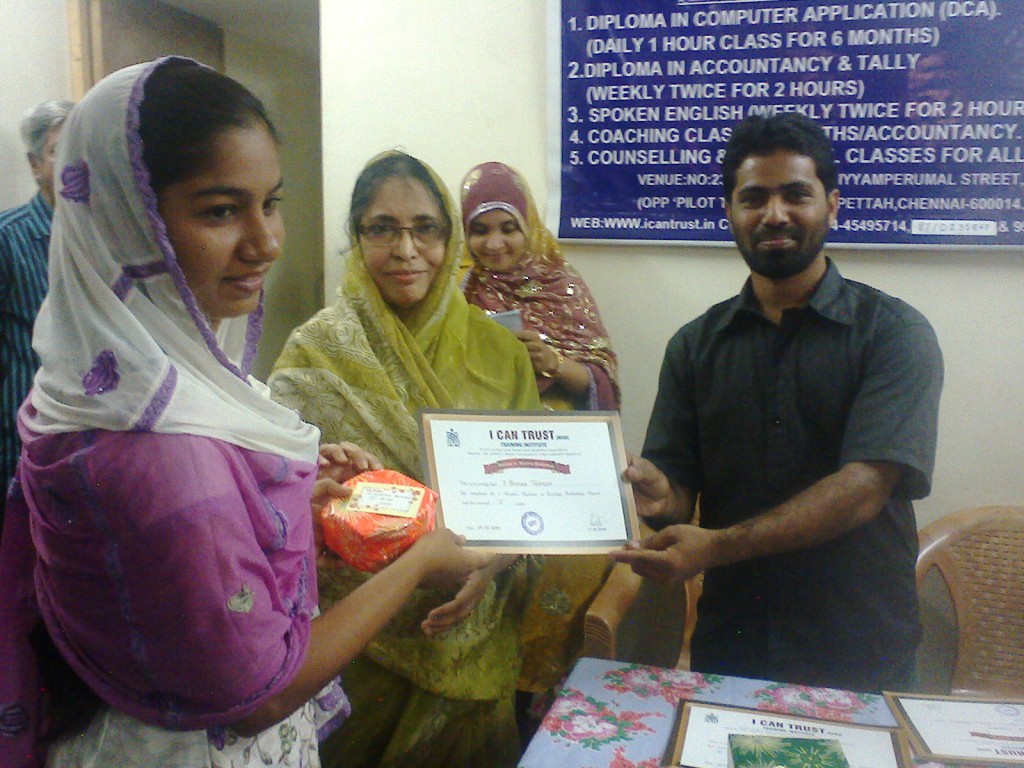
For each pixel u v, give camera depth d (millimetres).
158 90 764
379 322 1502
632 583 1661
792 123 1373
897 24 1799
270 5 3082
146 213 763
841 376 1421
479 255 1896
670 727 1086
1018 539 1782
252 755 902
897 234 1861
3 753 871
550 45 2029
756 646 1506
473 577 1379
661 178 2000
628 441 2102
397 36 2168
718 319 1537
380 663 1498
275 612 813
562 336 1870
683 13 1924
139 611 760
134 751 840
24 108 2582
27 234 2010
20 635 872
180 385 776
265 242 825
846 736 1038
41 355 817
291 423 933
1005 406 1855
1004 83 1762
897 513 1453
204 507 745
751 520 1360
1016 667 1771
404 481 1246
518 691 1829
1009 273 1824
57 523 770
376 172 1480
